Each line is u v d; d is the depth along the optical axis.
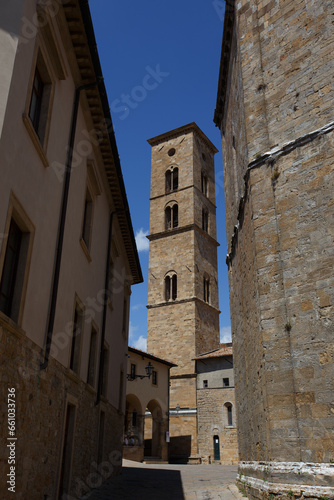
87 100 14.28
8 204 7.90
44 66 10.41
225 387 45.12
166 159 65.81
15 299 8.62
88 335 15.18
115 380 21.73
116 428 22.02
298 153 12.41
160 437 42.03
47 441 9.91
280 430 10.36
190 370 48.94
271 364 11.07
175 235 58.84
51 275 10.72
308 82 12.90
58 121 11.45
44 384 9.77
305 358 10.60
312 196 11.74
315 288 10.96
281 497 9.56
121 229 22.50
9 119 7.93
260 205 12.78
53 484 10.39
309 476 9.51
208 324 55.06
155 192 64.38
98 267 17.31
